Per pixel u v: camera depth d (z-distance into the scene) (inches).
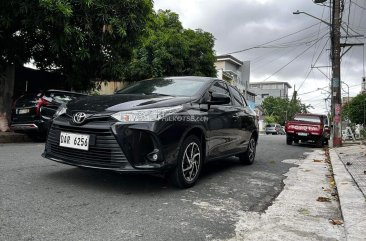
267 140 740.7
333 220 149.4
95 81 545.0
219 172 249.8
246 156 286.4
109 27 393.4
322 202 180.4
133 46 445.4
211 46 886.4
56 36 390.9
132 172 162.1
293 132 637.3
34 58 493.0
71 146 171.9
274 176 247.0
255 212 157.9
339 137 633.0
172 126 174.4
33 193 163.0
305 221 147.8
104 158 164.7
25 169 212.5
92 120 167.8
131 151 162.9
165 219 140.7
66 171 211.2
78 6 383.2
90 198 161.5
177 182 185.0
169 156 173.0
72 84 518.0
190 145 189.8
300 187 214.5
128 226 130.6
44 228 123.6
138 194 173.2
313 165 319.9
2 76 441.7
